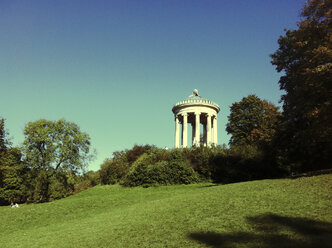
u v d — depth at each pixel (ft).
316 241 26.61
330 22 66.39
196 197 62.90
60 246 39.60
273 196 48.78
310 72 62.90
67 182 156.46
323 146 83.61
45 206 84.07
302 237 28.45
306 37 71.97
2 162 143.74
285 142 95.61
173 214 49.01
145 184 124.26
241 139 152.66
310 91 67.26
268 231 32.14
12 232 61.52
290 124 89.10
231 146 142.61
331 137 65.46
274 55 103.50
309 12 71.26
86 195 123.03
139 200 84.33
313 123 67.15
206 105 173.37
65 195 150.10
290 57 94.22
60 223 65.57
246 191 59.16
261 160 120.67
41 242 44.60
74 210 77.61
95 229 48.21
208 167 124.67
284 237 29.30
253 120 150.71
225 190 66.59
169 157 133.39
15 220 70.64
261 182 73.05
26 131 141.38
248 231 33.40
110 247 35.53
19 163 160.35
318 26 68.23
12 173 153.17
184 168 123.34
